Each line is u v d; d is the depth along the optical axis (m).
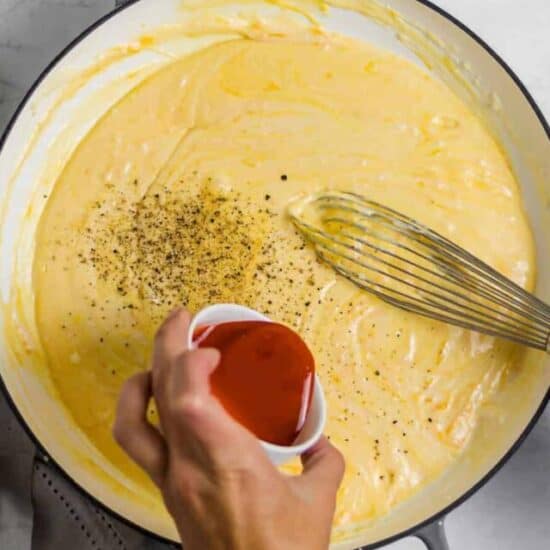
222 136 0.59
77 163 0.58
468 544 0.58
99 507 0.53
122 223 0.57
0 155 0.55
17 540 0.57
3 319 0.56
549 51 0.64
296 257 0.57
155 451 0.43
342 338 0.57
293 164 0.58
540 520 0.59
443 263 0.57
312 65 0.60
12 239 0.57
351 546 0.54
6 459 0.58
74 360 0.56
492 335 0.56
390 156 0.59
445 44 0.60
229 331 0.47
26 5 0.62
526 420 0.56
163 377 0.43
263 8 0.60
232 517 0.41
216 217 0.57
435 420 0.57
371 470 0.56
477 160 0.60
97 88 0.59
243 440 0.41
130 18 0.59
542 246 0.59
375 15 0.60
